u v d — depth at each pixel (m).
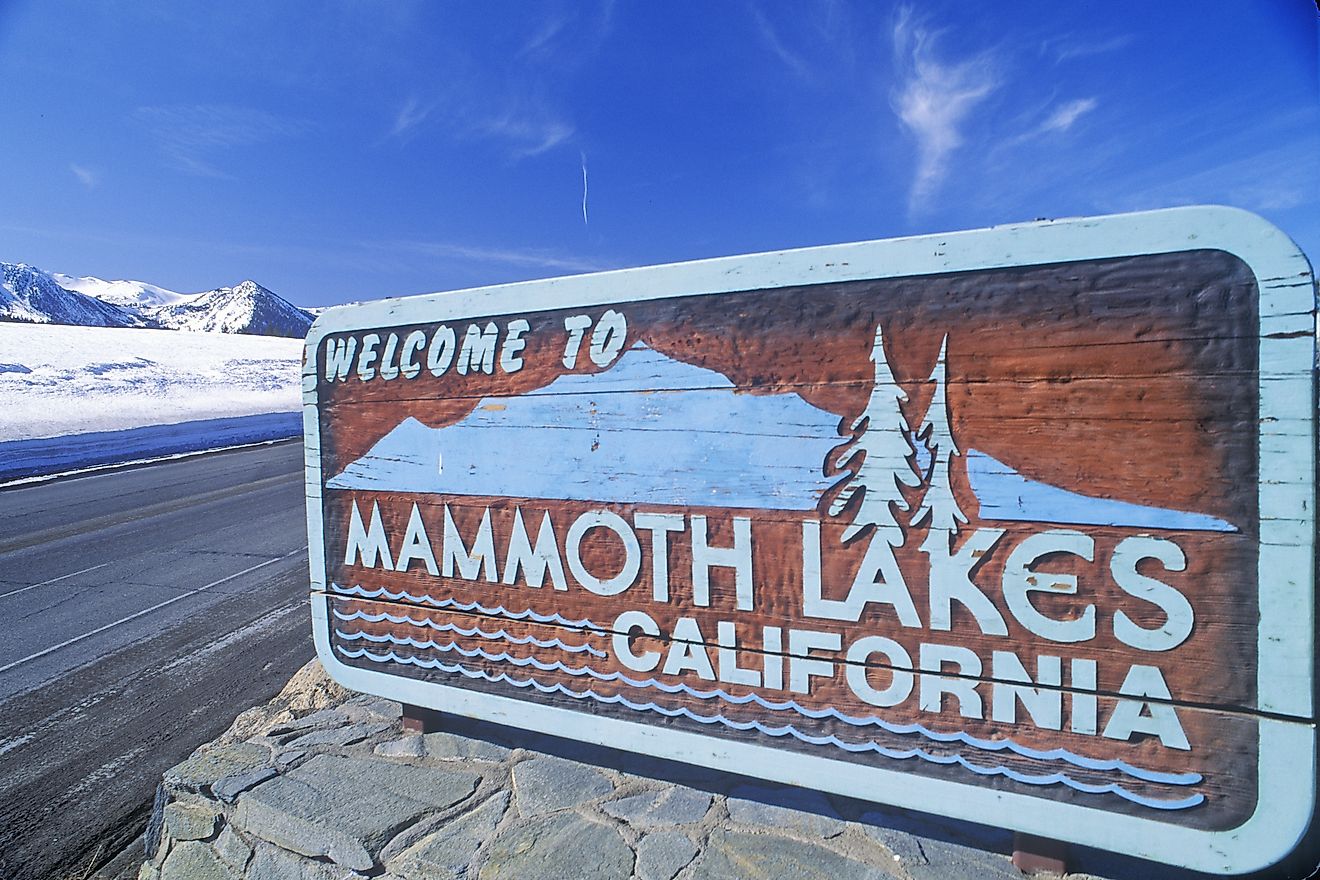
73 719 3.63
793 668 1.92
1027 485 1.66
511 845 2.01
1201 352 1.50
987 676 1.71
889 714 1.81
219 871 2.21
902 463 1.78
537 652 2.30
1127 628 1.58
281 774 2.40
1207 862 1.53
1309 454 1.42
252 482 11.80
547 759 2.46
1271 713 1.47
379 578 2.60
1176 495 1.53
